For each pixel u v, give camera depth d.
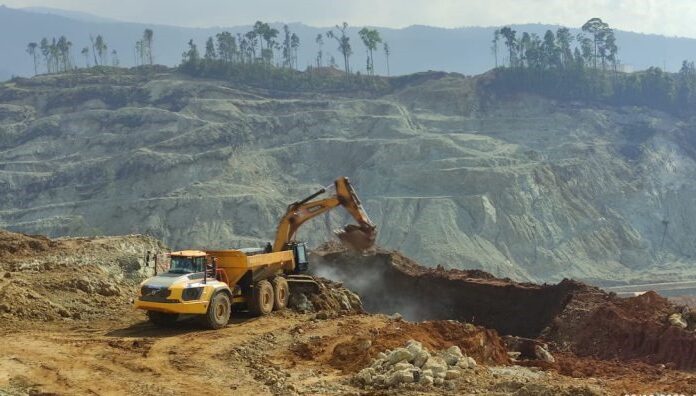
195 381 17.02
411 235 107.81
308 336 22.12
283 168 132.25
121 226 112.81
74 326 23.39
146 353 19.53
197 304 22.22
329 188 29.62
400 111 149.88
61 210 121.44
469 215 112.06
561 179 125.25
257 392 16.20
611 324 34.25
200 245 106.69
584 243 115.06
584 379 19.66
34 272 28.16
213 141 136.00
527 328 43.88
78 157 143.88
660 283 96.88
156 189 124.00
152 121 151.25
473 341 21.09
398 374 16.75
